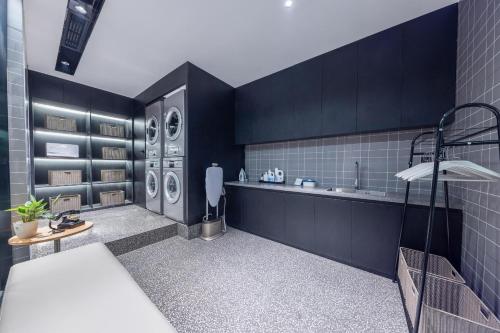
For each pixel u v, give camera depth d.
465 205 1.48
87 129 3.68
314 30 2.01
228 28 2.03
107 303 0.83
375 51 2.00
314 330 1.25
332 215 2.16
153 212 3.50
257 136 3.12
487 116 1.22
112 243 2.24
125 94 4.00
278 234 2.64
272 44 2.27
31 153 3.02
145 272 1.90
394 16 1.78
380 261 1.86
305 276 1.85
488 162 1.22
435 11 1.70
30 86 2.96
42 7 1.78
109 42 2.29
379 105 1.97
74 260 1.17
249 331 1.24
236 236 2.86
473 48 1.39
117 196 3.99
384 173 2.27
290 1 1.68
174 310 1.41
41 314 0.76
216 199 2.87
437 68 1.69
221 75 3.03
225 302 1.50
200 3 1.72
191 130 2.78
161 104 3.30
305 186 2.75
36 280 0.97
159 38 2.21
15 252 1.81
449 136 1.73
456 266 1.53
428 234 0.99
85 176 3.87
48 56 2.58
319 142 2.78
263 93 3.04
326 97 2.35
